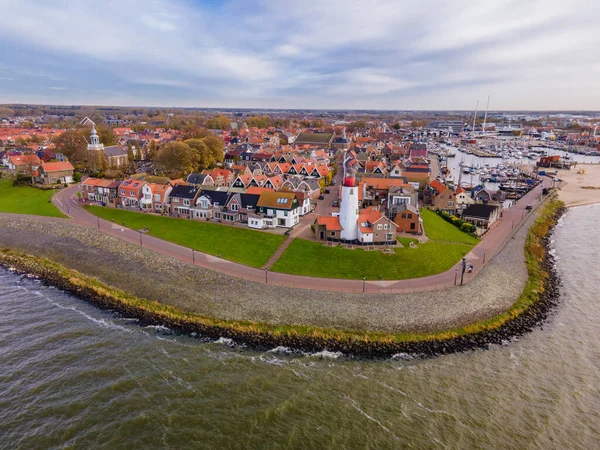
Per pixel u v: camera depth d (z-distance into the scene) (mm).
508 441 43031
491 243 96688
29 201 123500
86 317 64312
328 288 70062
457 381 51781
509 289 74062
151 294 70188
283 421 44719
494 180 184500
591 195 166625
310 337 58938
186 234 95938
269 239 91188
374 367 53875
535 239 104562
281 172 160375
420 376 52469
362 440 42531
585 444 42906
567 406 48125
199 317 63250
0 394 47531
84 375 51031
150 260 81500
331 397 48344
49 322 62656
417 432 43719
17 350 55594
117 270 79000
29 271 80688
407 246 86500
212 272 75688
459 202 125375
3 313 65000
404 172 151375
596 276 85062
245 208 104688
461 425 44844
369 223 88312
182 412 45562
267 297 67438
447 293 69625
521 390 50562
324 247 85438
